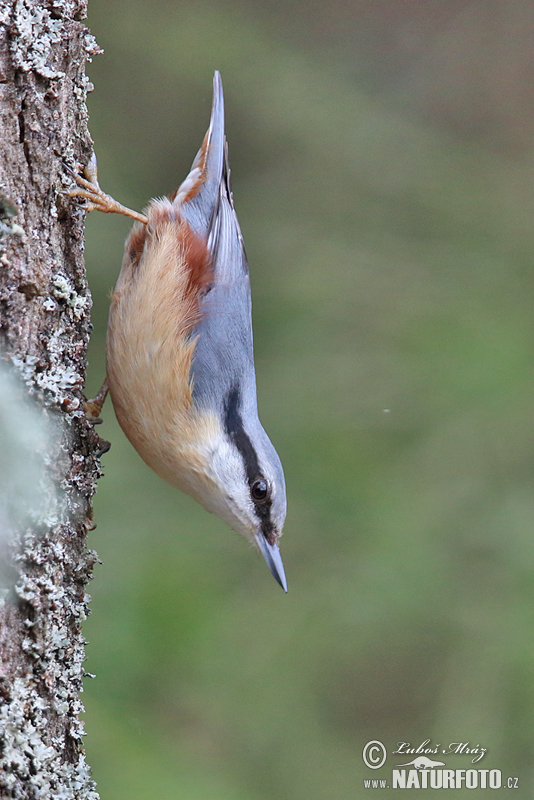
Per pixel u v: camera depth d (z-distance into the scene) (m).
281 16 14.59
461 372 11.55
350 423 11.24
